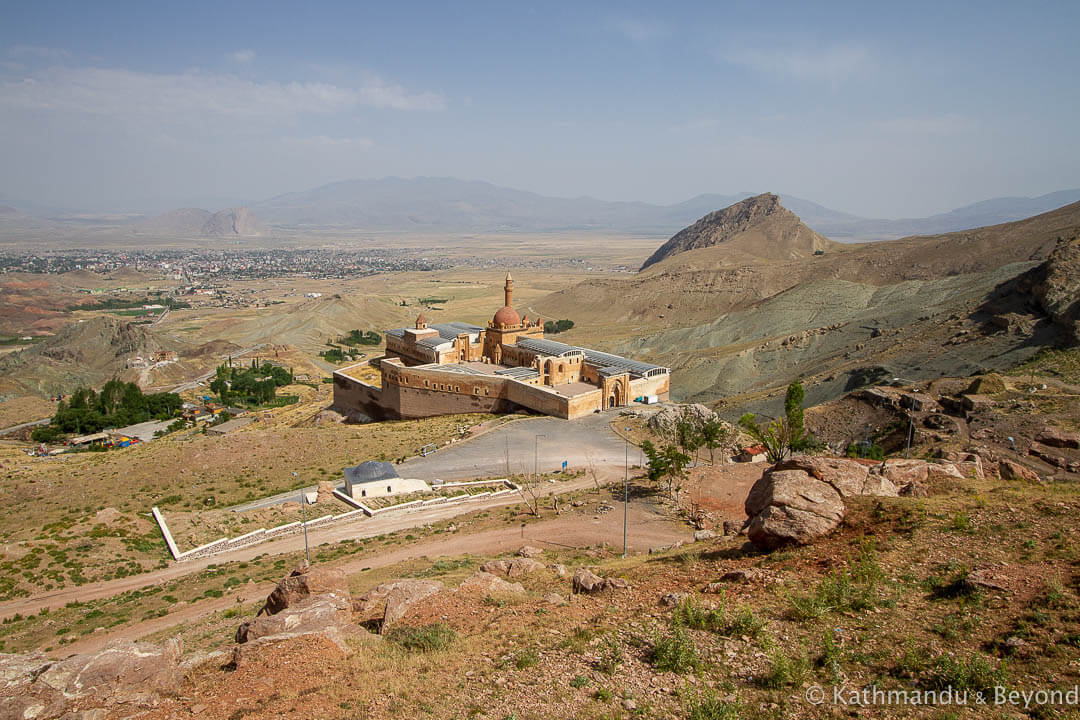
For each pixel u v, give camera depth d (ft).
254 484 250.37
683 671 59.72
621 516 178.19
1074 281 332.60
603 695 56.34
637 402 326.03
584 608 80.43
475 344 394.32
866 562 73.82
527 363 360.89
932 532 80.53
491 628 75.05
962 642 57.62
